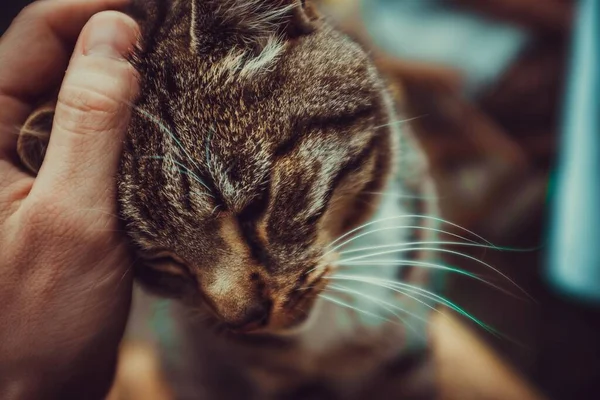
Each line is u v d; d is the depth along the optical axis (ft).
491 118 1.68
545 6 1.60
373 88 0.97
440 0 1.69
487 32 1.65
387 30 1.63
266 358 1.10
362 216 1.01
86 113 0.78
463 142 1.66
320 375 1.13
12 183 0.84
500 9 1.65
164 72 0.86
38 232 0.79
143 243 0.86
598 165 1.24
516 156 1.65
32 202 0.79
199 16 0.85
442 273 1.24
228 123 0.84
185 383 1.23
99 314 0.85
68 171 0.79
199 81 0.86
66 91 0.79
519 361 1.56
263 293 0.89
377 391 1.16
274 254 0.89
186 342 1.19
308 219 0.90
